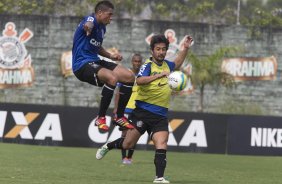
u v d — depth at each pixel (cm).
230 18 11806
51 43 10788
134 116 3519
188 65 10644
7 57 10694
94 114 7125
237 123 7256
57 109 7100
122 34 10888
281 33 11169
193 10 11781
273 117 7275
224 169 4953
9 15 10688
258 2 12300
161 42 3397
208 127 7244
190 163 5531
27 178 3475
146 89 3425
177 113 7206
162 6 11650
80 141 7094
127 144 3578
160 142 3422
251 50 11119
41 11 11294
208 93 10912
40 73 10762
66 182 3297
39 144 7081
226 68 10981
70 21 10831
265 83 11119
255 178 4162
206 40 11056
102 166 4725
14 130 7062
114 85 3152
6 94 10694
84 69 3198
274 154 7256
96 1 11394
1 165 4362
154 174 4138
